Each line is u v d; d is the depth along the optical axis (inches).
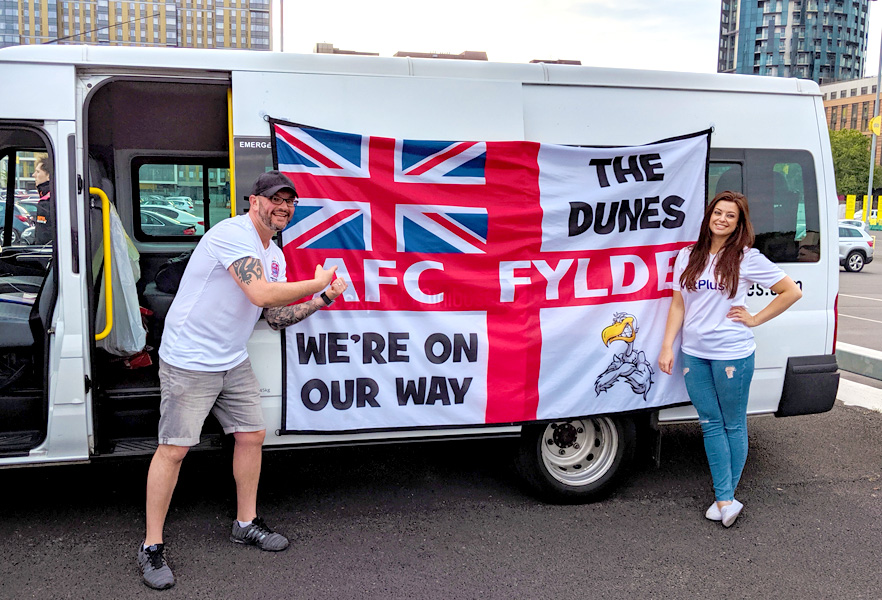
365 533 157.8
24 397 156.2
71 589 132.0
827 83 5438.0
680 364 174.4
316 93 154.6
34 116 142.9
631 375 170.9
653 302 171.6
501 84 164.7
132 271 169.2
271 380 155.3
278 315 143.7
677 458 208.2
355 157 153.9
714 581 139.8
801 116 183.3
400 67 159.5
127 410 157.9
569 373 166.9
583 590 135.7
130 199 218.5
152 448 153.5
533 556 148.4
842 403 264.1
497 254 161.5
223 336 135.3
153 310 192.9
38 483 180.9
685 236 172.9
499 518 166.4
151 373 174.2
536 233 163.3
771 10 6018.7
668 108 174.1
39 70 143.1
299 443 158.1
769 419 245.6
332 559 145.6
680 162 171.3
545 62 180.7
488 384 162.7
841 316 488.4
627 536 158.2
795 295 154.6
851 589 137.6
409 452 209.9
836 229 186.1
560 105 168.1
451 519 165.6
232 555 146.0
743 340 159.8
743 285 158.6
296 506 171.8
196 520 161.5
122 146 214.5
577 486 173.5
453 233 159.3
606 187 167.2
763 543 155.9
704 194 173.5
